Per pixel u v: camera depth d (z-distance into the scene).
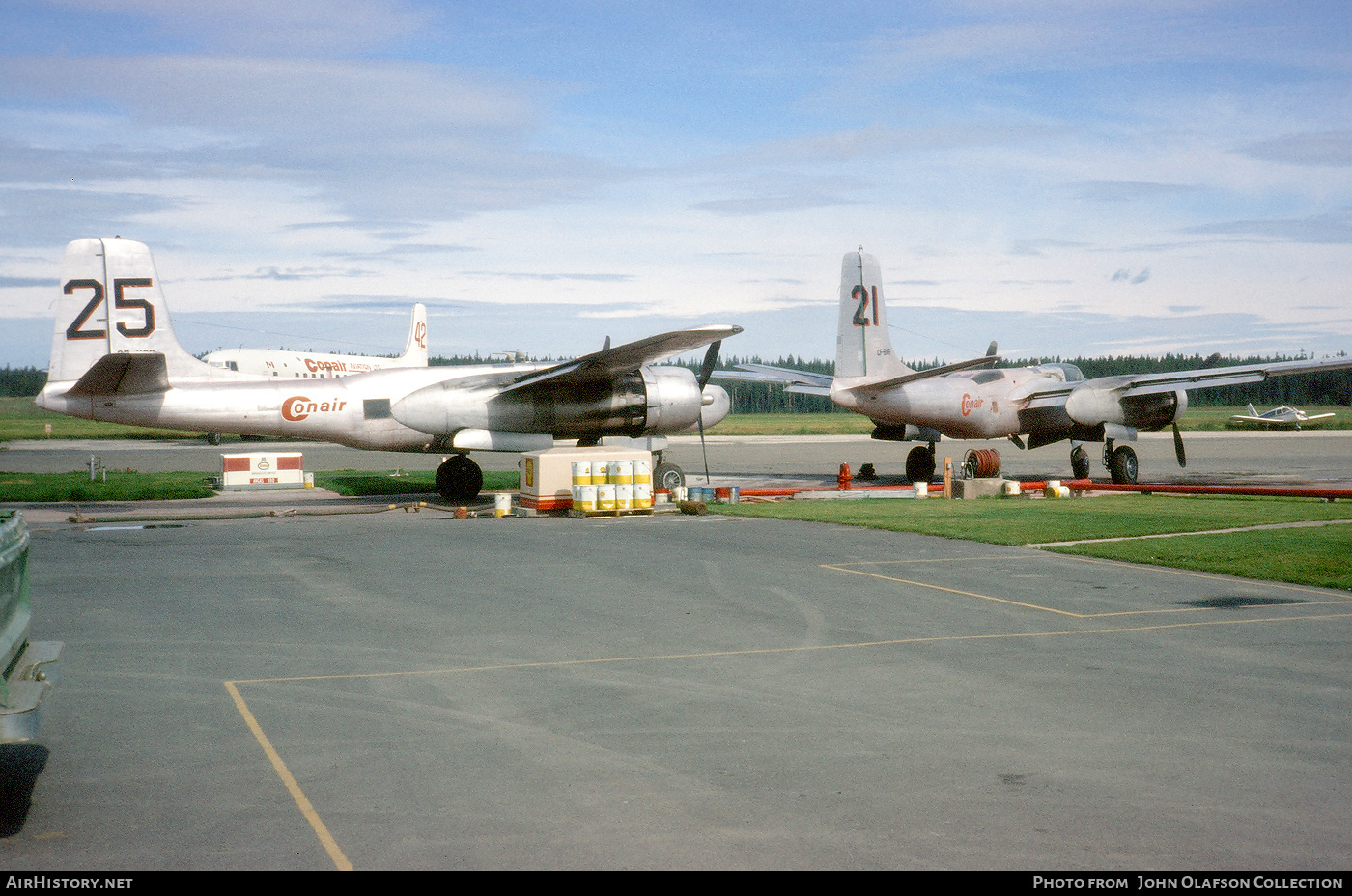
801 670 8.46
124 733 6.79
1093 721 6.99
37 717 4.80
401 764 6.17
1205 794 5.64
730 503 24.12
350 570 13.99
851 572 13.73
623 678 8.23
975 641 9.55
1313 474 34.38
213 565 14.46
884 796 5.62
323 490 29.80
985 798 5.57
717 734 6.75
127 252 22.77
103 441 63.50
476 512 21.62
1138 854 4.86
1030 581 12.92
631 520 20.55
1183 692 7.75
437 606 11.31
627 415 25.33
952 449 53.59
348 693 7.78
